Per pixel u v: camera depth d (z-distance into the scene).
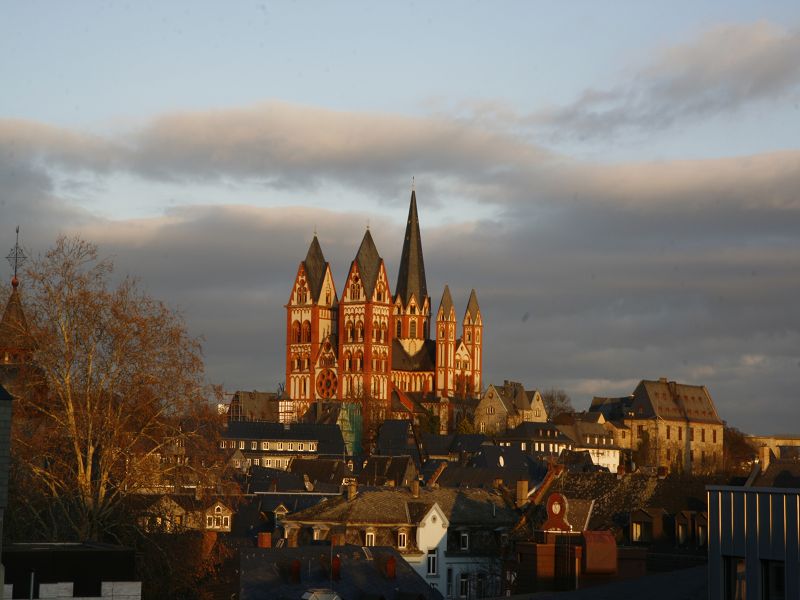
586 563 90.44
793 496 50.59
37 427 83.00
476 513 125.62
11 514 80.94
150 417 84.00
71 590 60.34
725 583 53.59
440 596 97.25
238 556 94.12
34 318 83.06
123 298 84.69
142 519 83.81
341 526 118.56
